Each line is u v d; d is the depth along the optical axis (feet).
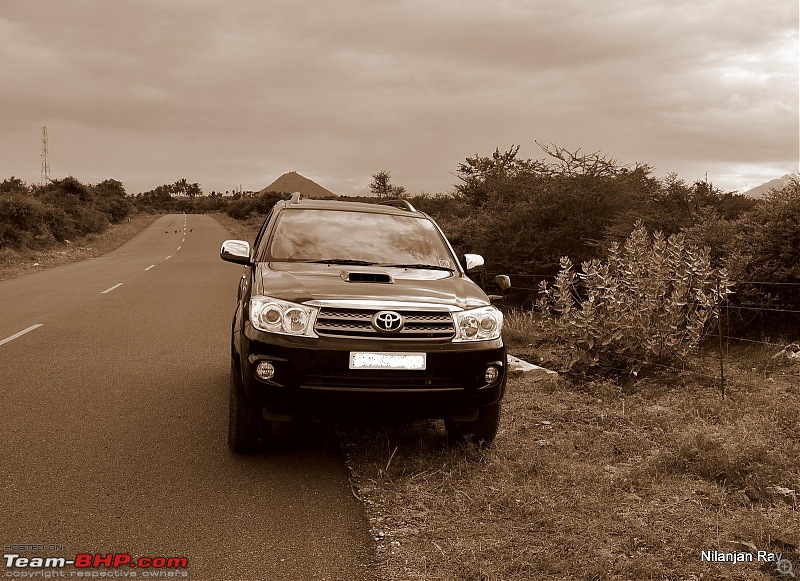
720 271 24.14
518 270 43.60
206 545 11.13
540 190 43.93
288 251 17.42
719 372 23.80
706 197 50.14
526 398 20.85
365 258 17.46
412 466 14.76
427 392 14.10
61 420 17.98
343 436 16.78
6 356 26.48
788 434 16.89
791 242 29.40
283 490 13.53
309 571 10.34
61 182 230.27
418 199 89.45
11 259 93.09
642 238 26.05
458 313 14.65
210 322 36.81
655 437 16.92
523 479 14.15
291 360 13.79
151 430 17.28
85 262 93.97
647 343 23.52
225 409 19.42
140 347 29.01
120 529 11.63
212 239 160.04
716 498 13.16
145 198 511.81
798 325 29.55
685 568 10.52
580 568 10.39
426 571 10.37
